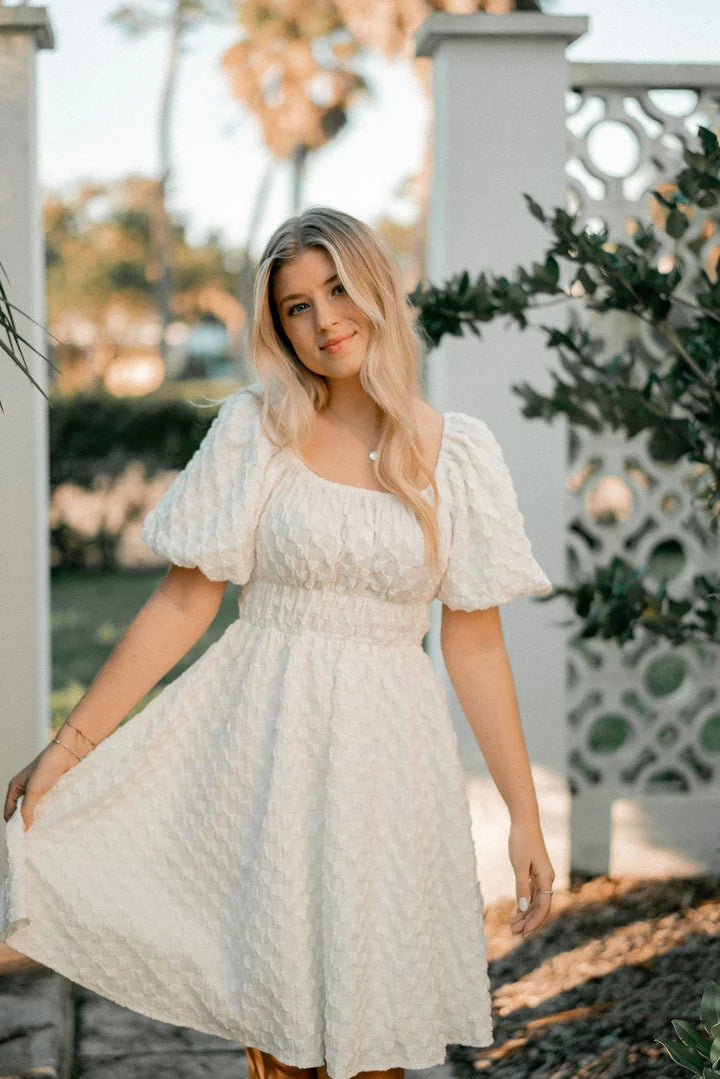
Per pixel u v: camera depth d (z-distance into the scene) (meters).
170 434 14.18
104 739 2.14
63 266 29.94
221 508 2.04
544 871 2.11
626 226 3.70
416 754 2.06
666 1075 2.70
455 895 2.08
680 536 3.89
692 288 3.65
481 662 2.17
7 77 3.37
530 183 3.57
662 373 3.74
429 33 3.53
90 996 3.20
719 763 4.05
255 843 2.03
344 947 1.95
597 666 4.05
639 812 3.95
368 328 2.04
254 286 2.06
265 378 2.09
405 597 2.04
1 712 3.49
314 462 2.09
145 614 2.12
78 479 13.66
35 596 3.48
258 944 1.99
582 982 3.19
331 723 1.99
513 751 2.15
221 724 2.10
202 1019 2.07
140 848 2.11
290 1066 2.04
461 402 3.61
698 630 2.88
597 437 3.81
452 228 3.56
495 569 2.06
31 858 2.06
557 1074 2.74
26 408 3.45
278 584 2.07
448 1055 2.84
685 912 3.65
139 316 30.38
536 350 3.62
